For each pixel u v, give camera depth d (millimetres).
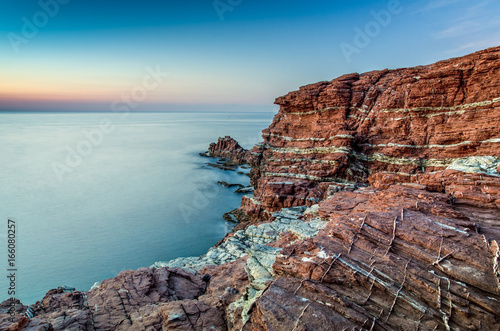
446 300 11641
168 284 22203
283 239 23594
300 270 14242
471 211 19062
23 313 17906
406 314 11445
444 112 36469
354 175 40250
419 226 16094
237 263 24375
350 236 16000
